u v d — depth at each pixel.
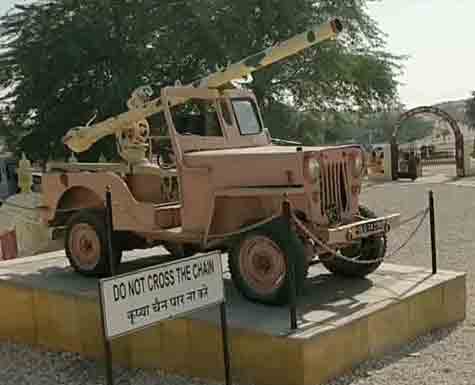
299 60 25.33
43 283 7.59
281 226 6.15
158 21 24.48
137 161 8.01
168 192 7.85
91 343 6.90
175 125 7.24
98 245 7.69
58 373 6.54
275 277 6.27
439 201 20.16
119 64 26.94
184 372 6.15
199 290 4.77
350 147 6.76
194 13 23.66
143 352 6.44
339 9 25.58
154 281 4.51
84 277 7.89
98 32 26.50
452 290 7.14
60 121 27.64
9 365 6.90
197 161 6.85
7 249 12.32
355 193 6.81
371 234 6.65
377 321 6.14
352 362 5.85
